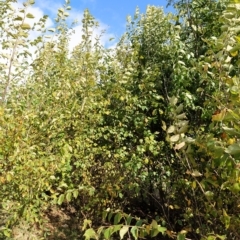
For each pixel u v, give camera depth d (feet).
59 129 15.06
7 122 12.00
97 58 19.16
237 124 5.87
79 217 20.06
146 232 6.05
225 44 7.04
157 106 18.80
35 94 14.93
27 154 12.32
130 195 17.49
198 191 10.71
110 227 5.94
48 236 17.89
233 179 6.24
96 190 17.66
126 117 19.35
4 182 11.88
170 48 18.30
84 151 18.02
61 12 14.60
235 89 6.18
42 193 13.43
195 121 14.92
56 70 16.47
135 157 16.80
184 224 13.88
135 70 19.67
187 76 15.70
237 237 7.97
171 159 16.46
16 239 14.17
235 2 6.49
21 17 11.08
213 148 6.10
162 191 16.93
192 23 16.34
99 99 19.11
